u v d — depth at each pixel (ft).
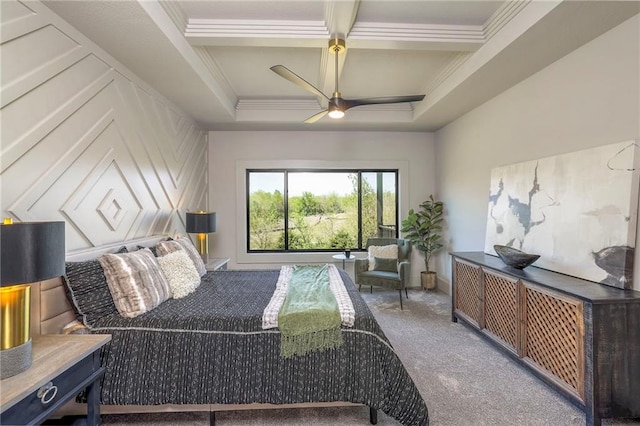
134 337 6.13
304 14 8.05
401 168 17.40
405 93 13.65
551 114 9.09
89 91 7.57
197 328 6.24
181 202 13.21
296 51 10.14
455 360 8.95
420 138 17.47
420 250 16.51
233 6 7.70
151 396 5.94
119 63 8.77
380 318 12.37
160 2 7.06
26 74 5.89
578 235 7.82
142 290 6.89
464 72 10.26
